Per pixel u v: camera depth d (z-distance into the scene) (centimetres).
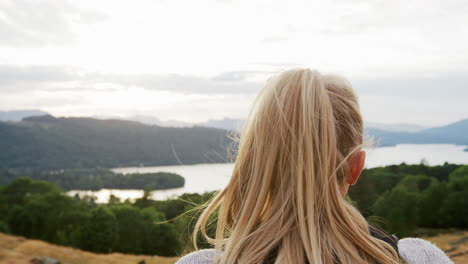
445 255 96
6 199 7494
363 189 5428
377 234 97
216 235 105
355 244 88
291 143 93
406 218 5547
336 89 103
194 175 17425
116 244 6175
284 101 97
